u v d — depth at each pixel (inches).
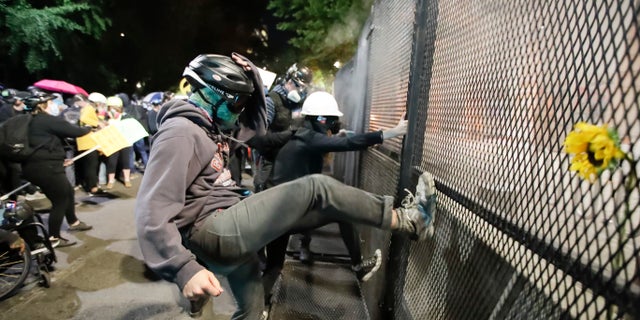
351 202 65.7
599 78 34.7
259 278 74.3
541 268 40.7
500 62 52.8
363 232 146.9
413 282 81.4
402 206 80.0
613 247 31.7
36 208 234.2
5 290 126.4
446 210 69.1
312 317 93.4
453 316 61.6
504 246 48.6
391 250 94.5
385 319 95.6
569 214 37.5
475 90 59.6
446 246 67.4
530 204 43.8
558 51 40.9
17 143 157.3
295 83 150.9
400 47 108.4
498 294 48.9
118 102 289.4
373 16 157.5
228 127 68.4
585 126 31.4
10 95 261.6
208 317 122.6
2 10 361.1
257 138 121.1
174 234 55.1
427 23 84.6
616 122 32.5
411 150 88.7
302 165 120.4
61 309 126.1
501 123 51.6
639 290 28.9
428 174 70.3
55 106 255.6
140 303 130.8
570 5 39.2
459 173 64.1
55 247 174.9
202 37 841.5
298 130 120.7
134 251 174.7
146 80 699.4
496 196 51.6
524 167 45.5
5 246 129.3
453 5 70.0
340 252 134.5
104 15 488.1
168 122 61.9
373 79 153.0
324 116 118.6
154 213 54.5
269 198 64.1
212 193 65.3
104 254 170.6
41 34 382.6
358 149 101.8
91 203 249.0
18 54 404.8
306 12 357.1
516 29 49.3
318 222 81.2
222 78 63.2
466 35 64.2
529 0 46.6
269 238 64.2
